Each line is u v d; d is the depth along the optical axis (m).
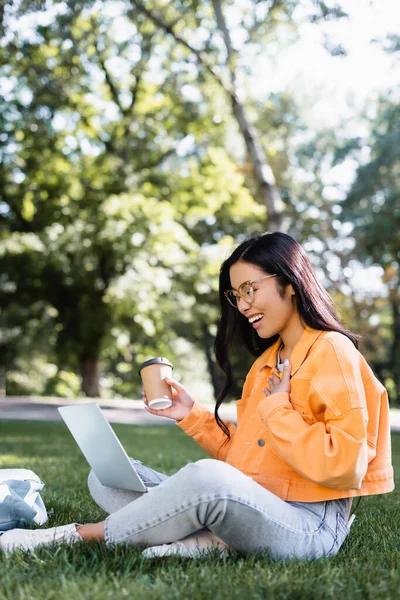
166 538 2.20
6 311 19.64
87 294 18.86
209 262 18.86
